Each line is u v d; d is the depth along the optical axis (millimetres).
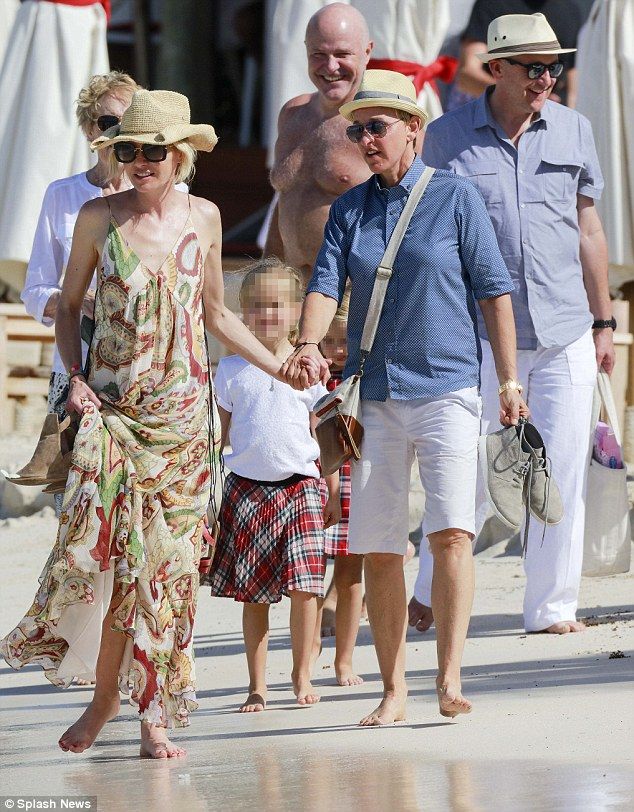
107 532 15695
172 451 16156
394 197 17531
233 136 65562
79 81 41438
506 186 23375
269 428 20047
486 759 14406
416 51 35562
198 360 16406
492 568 30656
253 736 17078
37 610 15844
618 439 24984
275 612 27562
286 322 20641
